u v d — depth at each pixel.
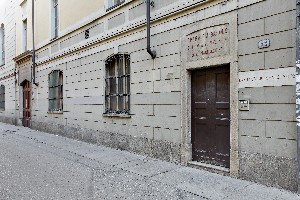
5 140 9.90
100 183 4.68
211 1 5.22
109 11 7.96
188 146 5.77
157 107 6.44
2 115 18.73
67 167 5.80
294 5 4.10
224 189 4.28
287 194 4.00
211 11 5.24
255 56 4.56
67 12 10.35
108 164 6.00
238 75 4.80
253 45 4.59
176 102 5.97
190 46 5.66
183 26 5.80
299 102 3.96
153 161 6.20
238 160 4.79
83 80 9.38
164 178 4.92
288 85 4.16
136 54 7.07
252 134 4.60
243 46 4.73
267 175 4.39
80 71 9.56
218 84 5.37
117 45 7.74
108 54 8.14
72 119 10.02
